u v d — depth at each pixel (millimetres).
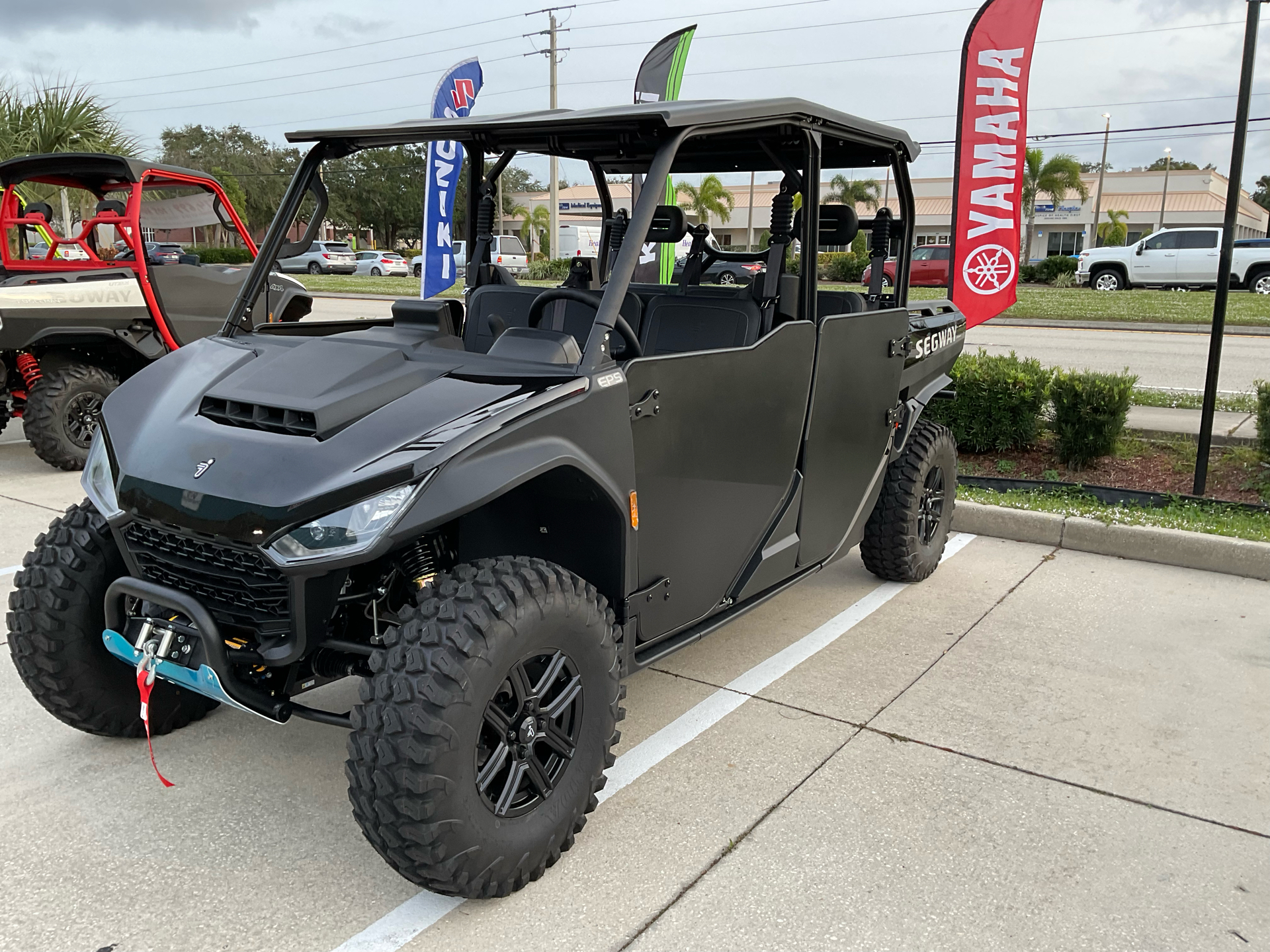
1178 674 3732
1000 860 2580
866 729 3301
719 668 3797
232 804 2822
